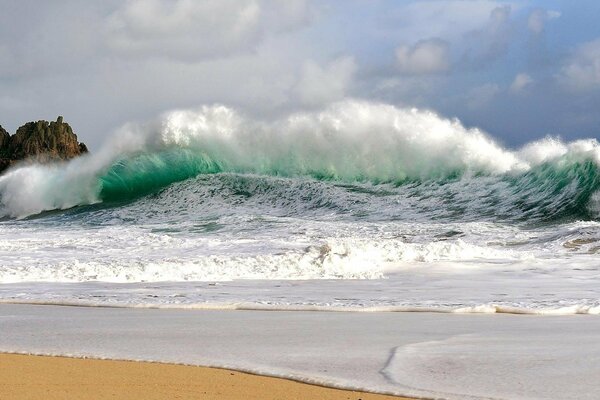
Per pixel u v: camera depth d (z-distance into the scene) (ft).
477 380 16.52
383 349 20.43
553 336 22.67
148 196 109.19
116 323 25.73
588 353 19.66
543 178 91.91
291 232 73.20
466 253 50.70
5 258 52.37
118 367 17.70
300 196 102.17
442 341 21.77
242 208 101.04
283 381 16.47
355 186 104.42
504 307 28.89
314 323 25.72
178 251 56.44
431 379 16.62
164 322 25.96
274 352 20.03
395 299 32.45
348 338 22.39
